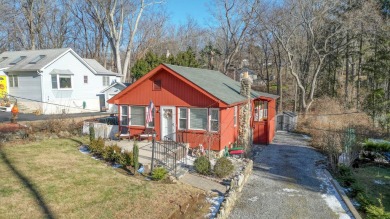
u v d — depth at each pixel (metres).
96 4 42.56
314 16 33.31
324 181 13.69
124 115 19.47
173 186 11.54
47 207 9.01
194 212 9.80
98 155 14.94
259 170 15.36
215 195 11.34
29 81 29.27
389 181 14.08
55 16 51.22
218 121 16.41
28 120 23.23
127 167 13.02
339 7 33.25
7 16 43.06
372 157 17.64
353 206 10.73
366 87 37.50
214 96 15.85
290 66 34.75
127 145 16.91
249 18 39.88
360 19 29.30
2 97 29.89
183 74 17.09
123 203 9.67
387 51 30.16
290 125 29.16
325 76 43.19
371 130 24.86
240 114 19.64
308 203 11.12
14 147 15.38
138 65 31.64
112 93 33.34
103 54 55.84
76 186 10.69
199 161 13.44
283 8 34.91
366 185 13.52
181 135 17.41
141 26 54.84
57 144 16.80
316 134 23.05
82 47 57.56
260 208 10.60
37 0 45.81
